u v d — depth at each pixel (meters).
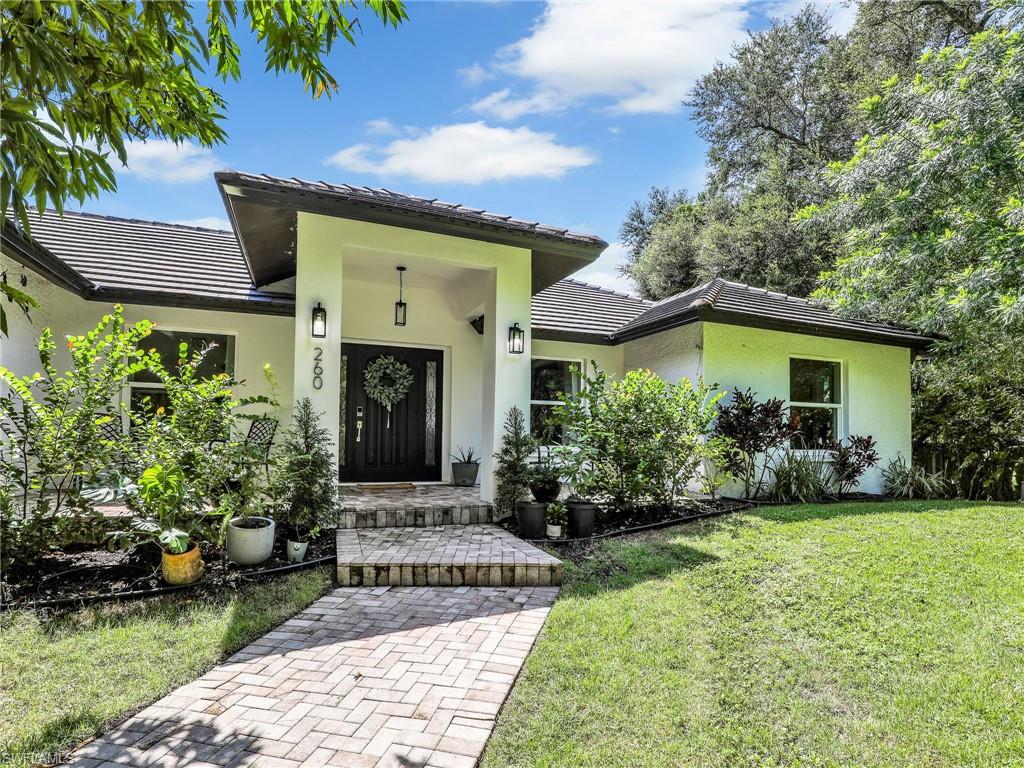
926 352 12.56
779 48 23.17
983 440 12.09
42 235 9.85
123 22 2.84
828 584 5.27
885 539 6.77
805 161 21.50
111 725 3.05
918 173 10.01
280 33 3.54
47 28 2.62
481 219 7.56
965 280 9.46
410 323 10.73
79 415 5.47
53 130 2.54
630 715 3.26
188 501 5.59
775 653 4.04
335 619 4.64
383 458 10.69
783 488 9.96
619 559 6.14
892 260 10.89
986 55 9.38
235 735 2.96
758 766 2.87
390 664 3.82
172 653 3.87
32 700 3.25
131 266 9.49
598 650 4.04
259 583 5.31
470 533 7.09
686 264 24.20
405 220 7.19
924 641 4.20
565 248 8.23
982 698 3.46
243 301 9.18
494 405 8.11
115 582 5.14
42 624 4.25
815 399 11.28
